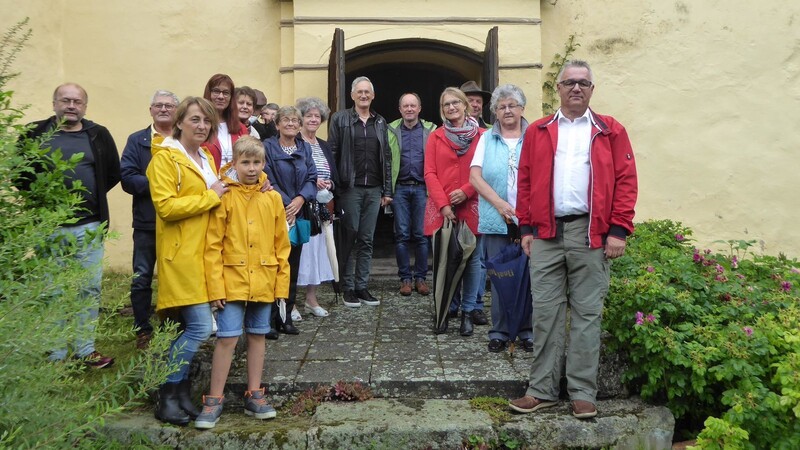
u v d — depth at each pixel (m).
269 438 3.39
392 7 6.79
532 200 3.72
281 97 6.82
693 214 7.02
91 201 4.12
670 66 6.99
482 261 5.09
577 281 3.66
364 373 4.00
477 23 6.83
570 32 7.00
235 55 6.82
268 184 3.76
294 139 4.97
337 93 6.02
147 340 4.36
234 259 3.54
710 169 7.01
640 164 7.00
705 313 3.94
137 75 6.72
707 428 3.21
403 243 6.05
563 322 3.74
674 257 4.65
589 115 3.68
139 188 4.28
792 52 6.96
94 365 4.01
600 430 3.54
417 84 8.32
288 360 4.25
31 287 2.55
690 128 6.99
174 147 3.52
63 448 2.54
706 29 6.96
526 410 3.66
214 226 3.52
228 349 3.56
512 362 4.20
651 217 7.00
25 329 2.42
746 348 3.51
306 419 3.64
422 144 6.00
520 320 4.26
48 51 6.47
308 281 5.19
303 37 6.68
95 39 6.66
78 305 2.67
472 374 3.97
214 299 3.46
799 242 6.99
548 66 7.03
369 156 5.70
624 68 6.99
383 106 8.31
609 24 6.98
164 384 3.52
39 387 2.57
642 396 3.83
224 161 4.63
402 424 3.48
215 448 3.38
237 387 3.86
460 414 3.62
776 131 6.98
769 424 3.26
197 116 3.59
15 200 3.34
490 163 4.53
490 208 4.50
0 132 3.30
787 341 3.43
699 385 3.54
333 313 5.45
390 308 5.61
